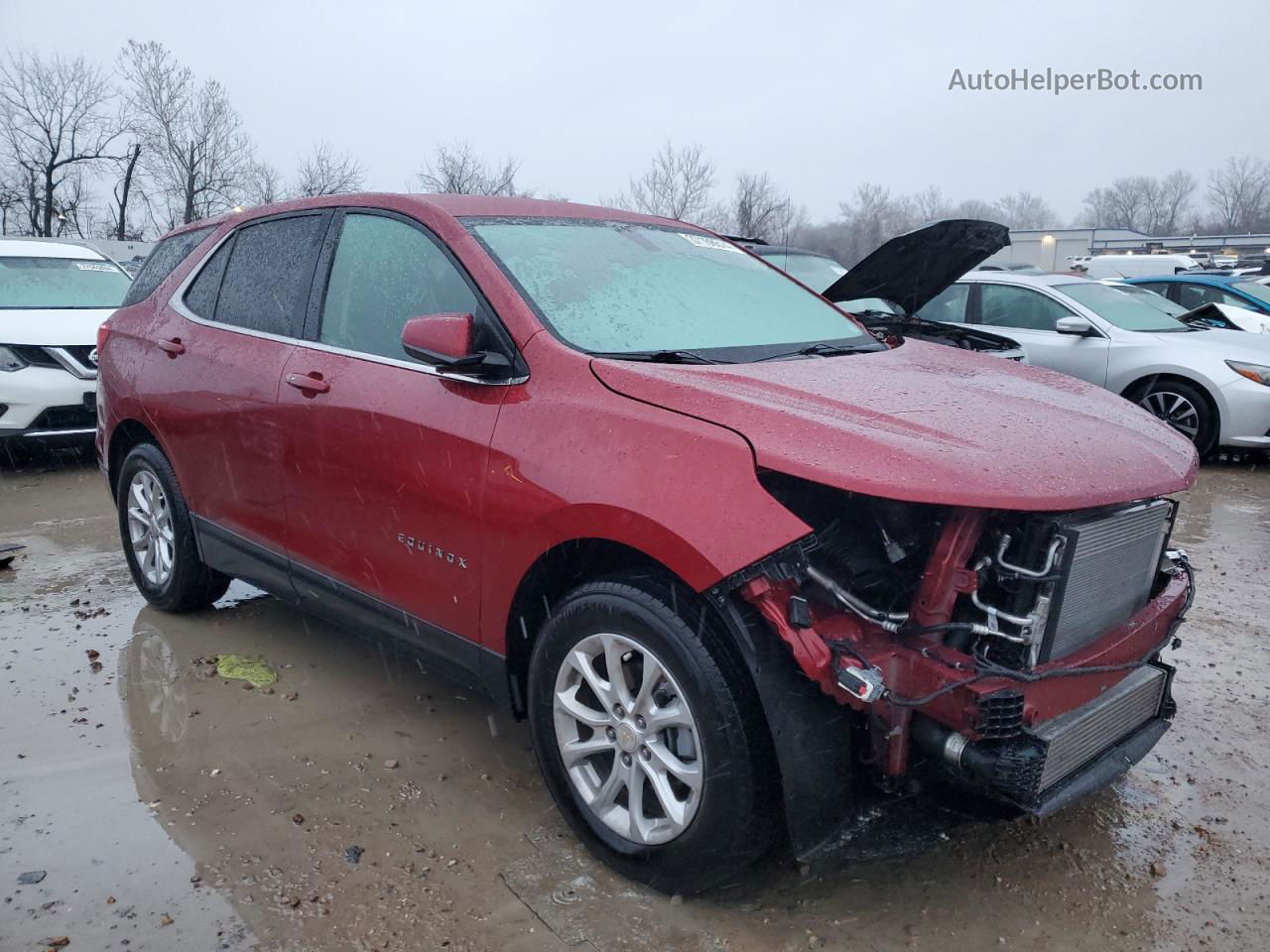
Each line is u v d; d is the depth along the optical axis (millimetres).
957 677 2346
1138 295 10727
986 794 2408
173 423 4332
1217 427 8508
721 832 2496
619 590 2654
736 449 2492
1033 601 2475
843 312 4020
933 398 2869
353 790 3248
